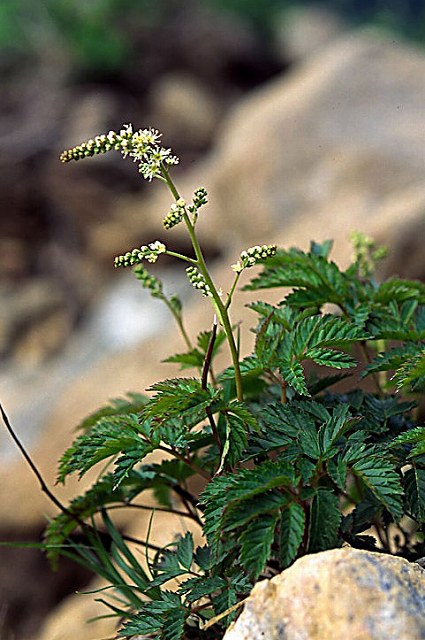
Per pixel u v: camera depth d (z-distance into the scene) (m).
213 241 10.07
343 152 8.92
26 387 9.94
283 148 9.48
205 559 2.79
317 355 2.70
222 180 10.14
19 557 6.13
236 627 2.26
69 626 4.46
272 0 20.70
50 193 12.10
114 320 10.62
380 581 2.14
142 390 6.57
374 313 3.20
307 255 3.39
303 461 2.55
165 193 11.79
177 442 2.73
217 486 2.48
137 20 15.28
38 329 11.43
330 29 21.39
